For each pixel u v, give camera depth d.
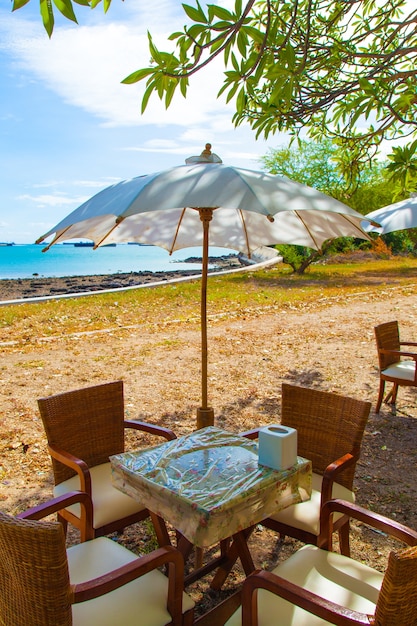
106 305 13.78
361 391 6.82
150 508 2.42
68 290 22.44
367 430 5.50
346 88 4.57
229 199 2.20
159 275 30.17
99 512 2.85
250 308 12.98
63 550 1.73
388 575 1.61
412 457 4.84
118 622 2.03
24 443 5.01
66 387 6.76
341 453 3.23
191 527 2.19
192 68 3.03
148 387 6.86
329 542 2.67
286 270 24.05
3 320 11.28
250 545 3.47
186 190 2.30
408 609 1.69
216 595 2.97
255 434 3.29
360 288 16.92
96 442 3.43
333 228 3.31
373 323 11.05
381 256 31.36
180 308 13.19
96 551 2.47
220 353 8.62
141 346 9.07
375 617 1.70
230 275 22.06
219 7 2.93
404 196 5.56
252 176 2.53
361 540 3.51
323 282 19.02
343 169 6.05
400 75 4.24
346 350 8.86
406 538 2.32
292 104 4.60
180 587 2.15
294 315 12.09
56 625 1.80
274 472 2.50
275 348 8.99
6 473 4.41
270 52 3.47
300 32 4.67
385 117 4.95
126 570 1.98
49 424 3.14
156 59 2.93
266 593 2.18
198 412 3.33
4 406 5.99
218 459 2.67
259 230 3.78
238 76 3.34
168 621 2.11
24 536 1.69
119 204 2.29
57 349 8.82
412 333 10.12
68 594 1.79
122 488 2.58
